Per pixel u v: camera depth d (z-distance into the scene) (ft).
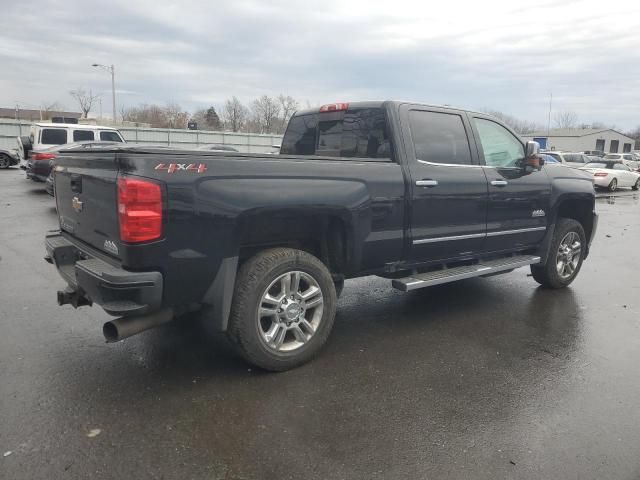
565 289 20.48
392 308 17.44
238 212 10.76
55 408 10.18
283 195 11.41
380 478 8.34
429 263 15.33
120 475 8.22
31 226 31.09
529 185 17.71
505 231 17.15
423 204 14.39
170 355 12.88
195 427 9.64
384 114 14.46
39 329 14.34
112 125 152.97
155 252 9.90
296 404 10.62
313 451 9.00
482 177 16.06
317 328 12.56
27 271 20.53
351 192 12.69
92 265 10.52
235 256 10.99
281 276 11.76
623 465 8.82
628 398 11.26
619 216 47.96
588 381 12.07
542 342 14.53
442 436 9.59
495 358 13.32
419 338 14.64
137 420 9.84
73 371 11.84
